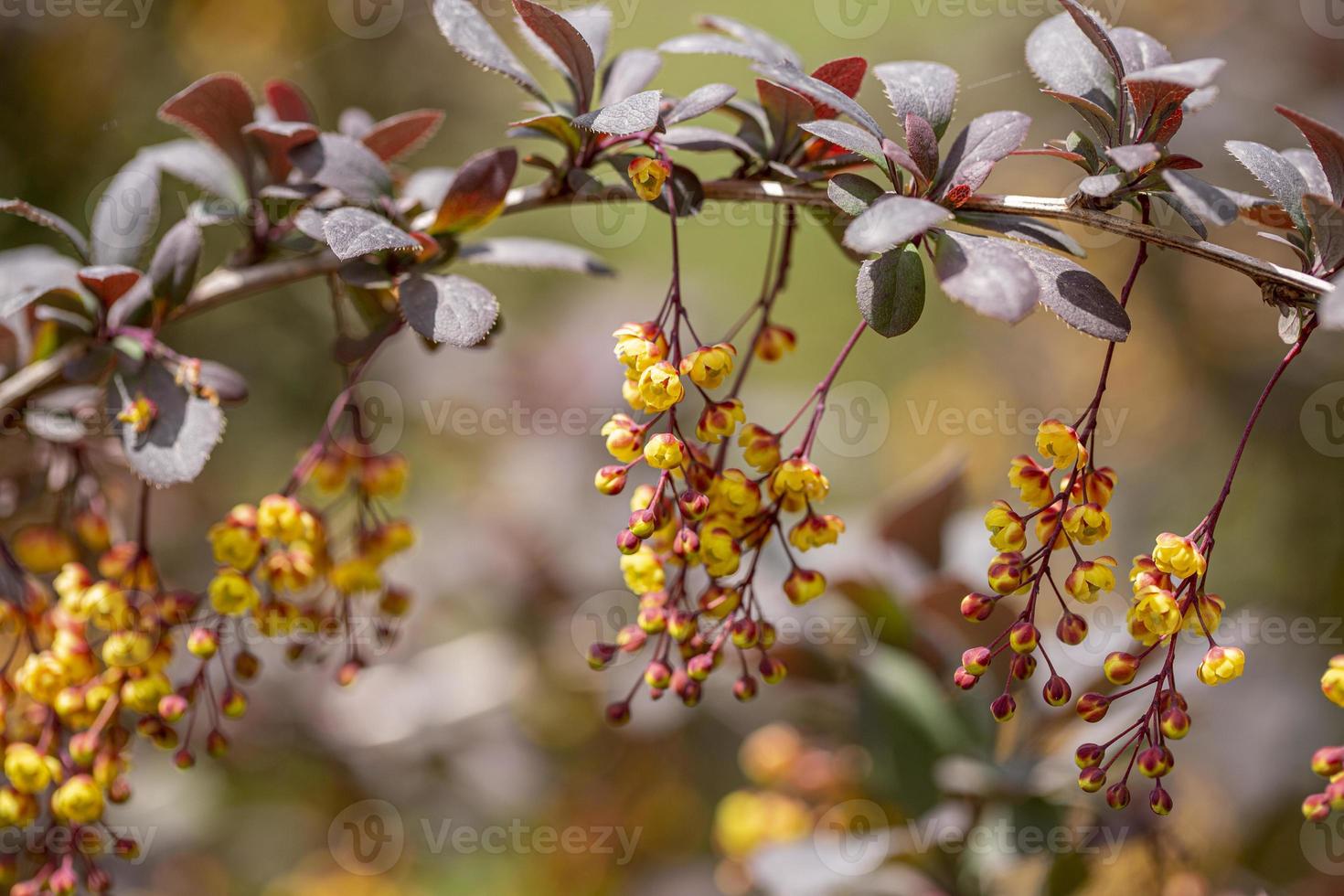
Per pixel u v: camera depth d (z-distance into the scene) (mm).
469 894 1035
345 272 562
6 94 910
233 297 580
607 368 1078
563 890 990
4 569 576
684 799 959
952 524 668
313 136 565
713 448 593
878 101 1333
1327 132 531
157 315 570
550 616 937
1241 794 812
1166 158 536
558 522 964
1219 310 1146
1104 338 529
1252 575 1059
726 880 685
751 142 562
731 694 870
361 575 587
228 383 572
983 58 1270
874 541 651
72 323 569
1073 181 1212
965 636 631
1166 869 625
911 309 536
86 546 603
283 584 577
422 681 958
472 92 1142
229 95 570
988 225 543
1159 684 539
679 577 553
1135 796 626
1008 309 521
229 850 983
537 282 1311
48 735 572
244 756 919
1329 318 513
